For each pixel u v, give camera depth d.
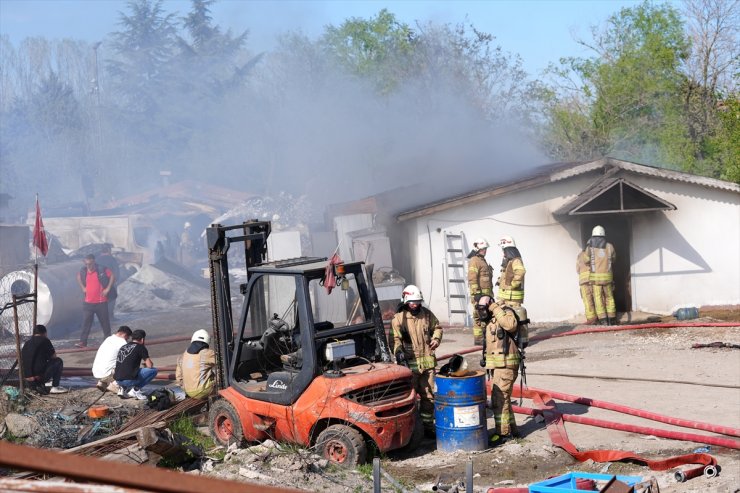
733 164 21.50
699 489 6.80
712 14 32.62
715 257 19.02
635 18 38.28
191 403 9.68
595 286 17.81
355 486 7.19
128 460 7.59
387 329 17.39
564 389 11.51
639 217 19.20
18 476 6.85
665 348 14.37
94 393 11.67
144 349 11.48
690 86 33.00
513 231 18.94
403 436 7.96
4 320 15.97
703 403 10.19
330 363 8.20
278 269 8.34
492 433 9.05
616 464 7.73
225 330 8.93
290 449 8.07
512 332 8.66
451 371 8.54
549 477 7.50
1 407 10.03
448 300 18.84
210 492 1.09
